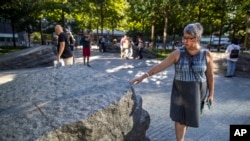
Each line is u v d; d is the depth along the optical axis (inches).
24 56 568.4
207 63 134.6
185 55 130.7
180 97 134.0
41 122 118.0
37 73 198.1
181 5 932.6
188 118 132.6
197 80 130.5
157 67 136.3
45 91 154.3
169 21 1386.6
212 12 1175.0
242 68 484.4
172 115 136.9
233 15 1175.6
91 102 129.3
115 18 1517.0
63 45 319.0
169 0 915.4
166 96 315.3
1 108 140.9
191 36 126.6
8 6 1037.8
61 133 113.1
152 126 213.2
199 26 129.3
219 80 447.5
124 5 1444.4
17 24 1760.6
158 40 2564.0
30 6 1291.8
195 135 196.1
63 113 122.4
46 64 597.6
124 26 1775.3
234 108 268.4
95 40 2266.2
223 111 256.7
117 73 499.8
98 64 628.1
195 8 1177.4
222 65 516.7
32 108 132.3
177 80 133.4
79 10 1376.7
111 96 133.5
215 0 1047.6
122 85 147.5
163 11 1051.9
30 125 117.0
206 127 212.5
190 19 1272.1
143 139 153.5
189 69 129.8
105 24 1702.8
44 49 597.6
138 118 145.1
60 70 194.9
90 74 177.2
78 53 1041.5
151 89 353.7
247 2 757.9
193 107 131.1
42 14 1396.4
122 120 133.0
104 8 1403.8
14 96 155.8
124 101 134.0
